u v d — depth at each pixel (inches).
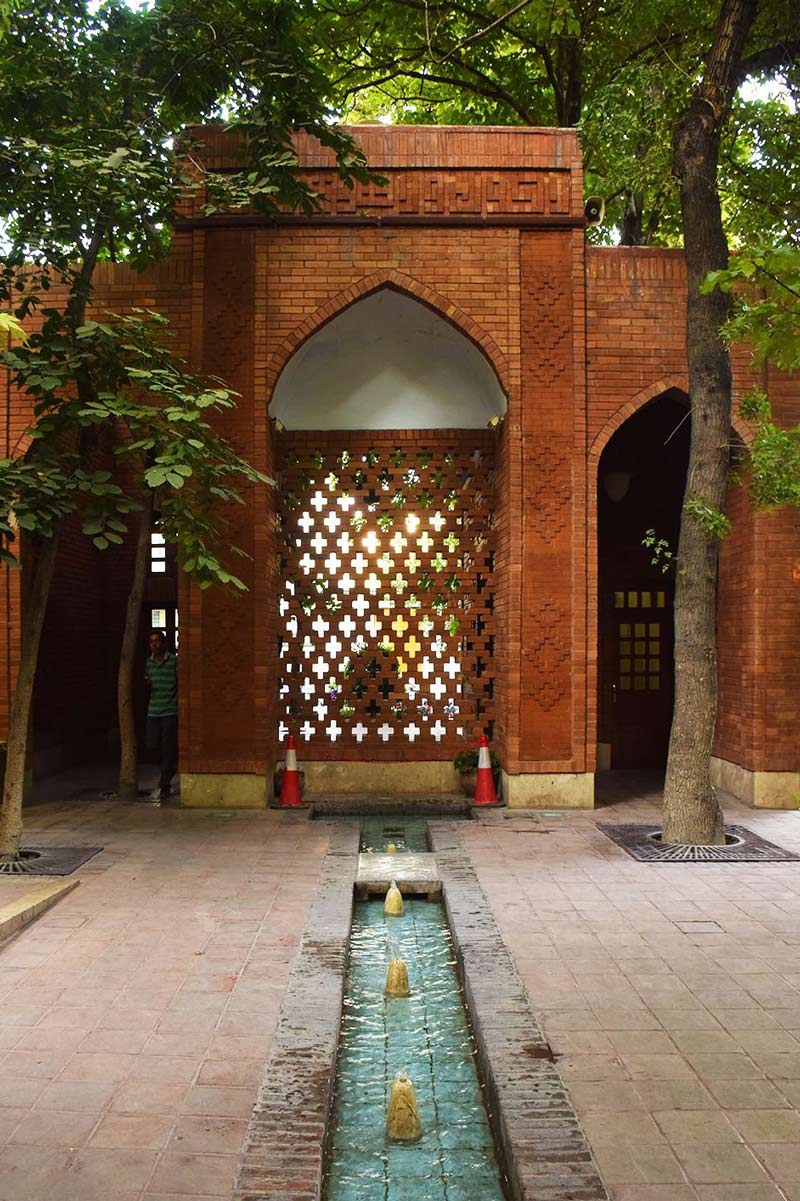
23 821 335.0
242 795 356.8
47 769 440.8
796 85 315.6
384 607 408.2
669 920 224.8
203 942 208.7
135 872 267.3
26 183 253.8
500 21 355.9
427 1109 149.6
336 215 355.3
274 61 295.1
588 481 358.6
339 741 404.2
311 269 355.6
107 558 514.6
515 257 356.8
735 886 254.1
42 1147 125.7
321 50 466.6
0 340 353.4
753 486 269.0
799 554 362.3
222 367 356.5
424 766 402.3
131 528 512.7
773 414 361.7
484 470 409.7
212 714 356.8
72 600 471.2
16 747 272.7
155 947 205.5
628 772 454.3
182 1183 117.6
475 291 356.8
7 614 373.1
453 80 499.8
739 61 296.4
